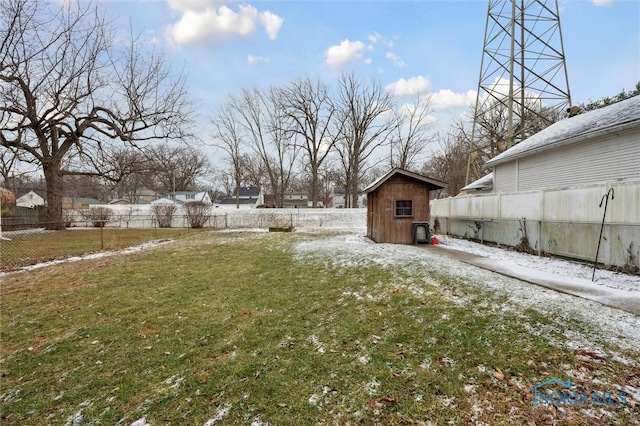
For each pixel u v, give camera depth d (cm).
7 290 521
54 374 265
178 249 984
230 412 211
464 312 370
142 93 1570
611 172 788
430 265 604
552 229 736
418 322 349
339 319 367
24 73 1191
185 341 321
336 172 3444
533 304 387
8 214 1856
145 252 928
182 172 4559
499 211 948
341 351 291
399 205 1038
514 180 1205
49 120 1430
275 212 2288
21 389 245
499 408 208
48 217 1756
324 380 245
